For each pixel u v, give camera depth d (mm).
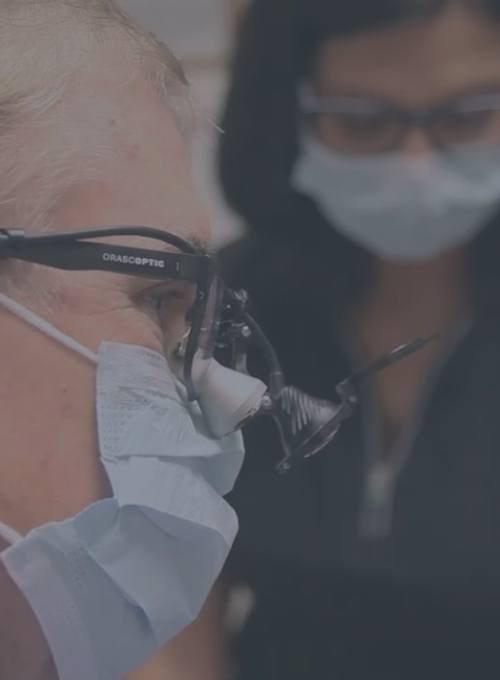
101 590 1005
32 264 977
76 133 987
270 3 1959
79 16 1029
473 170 1946
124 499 979
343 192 1979
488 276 1927
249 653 1870
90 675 1025
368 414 1874
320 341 1949
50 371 980
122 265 1003
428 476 1825
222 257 2035
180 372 1104
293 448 1187
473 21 1866
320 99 1960
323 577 1824
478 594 1764
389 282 1940
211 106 2883
